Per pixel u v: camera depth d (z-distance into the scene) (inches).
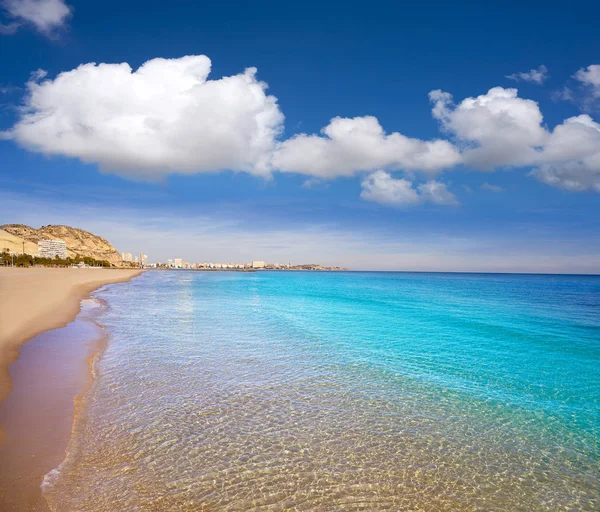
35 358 474.6
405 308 1189.1
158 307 1132.5
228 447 266.2
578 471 247.8
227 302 1339.8
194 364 475.2
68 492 203.8
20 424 283.4
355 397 373.1
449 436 293.9
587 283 4074.8
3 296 1056.8
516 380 436.5
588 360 529.0
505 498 217.5
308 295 1771.7
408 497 215.9
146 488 213.5
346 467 245.6
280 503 206.4
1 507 185.8
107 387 379.2
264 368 465.7
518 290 2383.1
